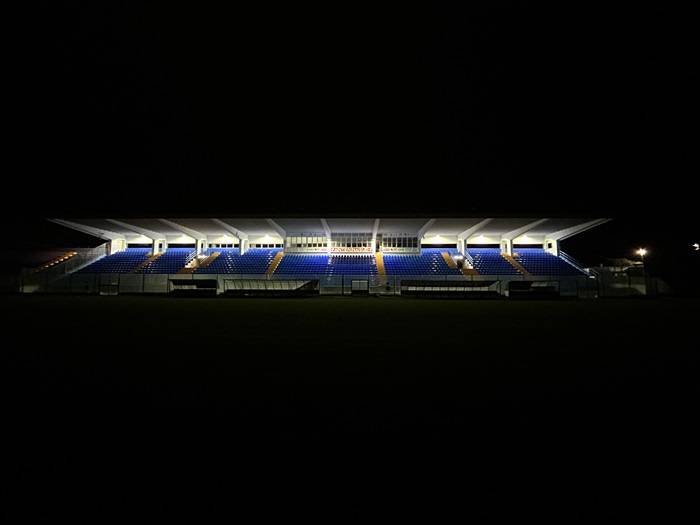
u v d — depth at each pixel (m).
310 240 31.78
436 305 16.69
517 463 2.15
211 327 8.39
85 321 9.55
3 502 1.77
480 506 1.76
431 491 1.88
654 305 17.50
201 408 2.98
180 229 29.05
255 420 2.74
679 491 1.88
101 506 1.74
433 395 3.34
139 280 26.44
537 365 4.58
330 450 2.29
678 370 4.34
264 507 1.74
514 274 28.47
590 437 2.48
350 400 3.19
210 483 1.94
